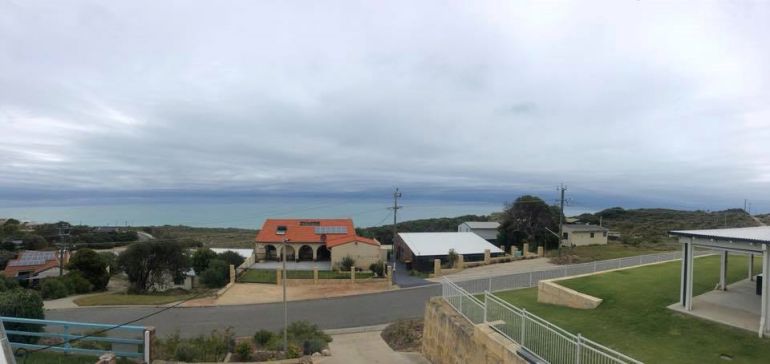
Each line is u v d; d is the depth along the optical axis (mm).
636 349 9570
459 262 37656
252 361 13570
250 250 47344
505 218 48312
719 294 13359
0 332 4508
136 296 29203
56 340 10844
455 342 12836
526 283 22516
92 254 36031
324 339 18422
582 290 14891
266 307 26062
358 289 31141
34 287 36281
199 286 35281
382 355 15969
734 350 9086
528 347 9914
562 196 43594
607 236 53125
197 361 12203
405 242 43469
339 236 44688
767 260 9750
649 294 13586
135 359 9141
